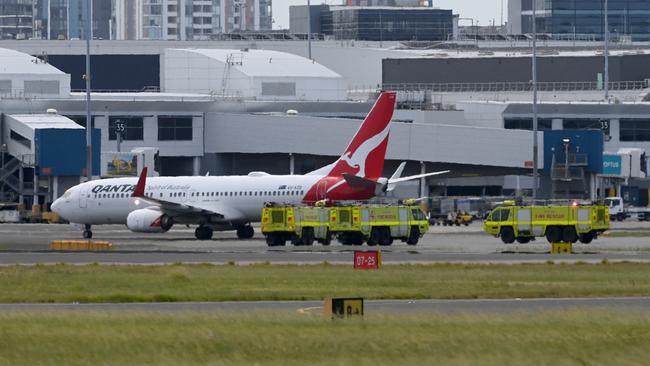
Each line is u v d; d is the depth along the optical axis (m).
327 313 131.88
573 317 128.50
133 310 142.88
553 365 101.50
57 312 137.50
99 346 111.06
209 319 129.38
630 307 144.00
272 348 109.38
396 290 164.62
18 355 107.50
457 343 111.62
